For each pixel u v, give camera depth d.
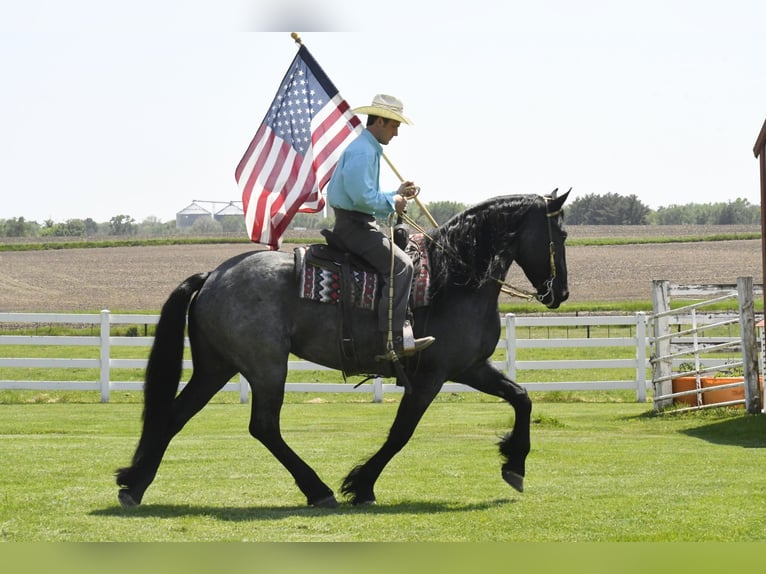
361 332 11.34
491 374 12.20
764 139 20.81
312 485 11.22
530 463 14.66
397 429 11.52
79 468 13.87
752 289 22.03
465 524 10.16
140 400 27.81
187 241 115.75
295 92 13.51
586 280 84.19
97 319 27.70
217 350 11.39
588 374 34.50
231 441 17.48
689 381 24.11
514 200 12.16
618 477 13.25
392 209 11.40
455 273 11.76
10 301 78.44
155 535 9.58
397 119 11.33
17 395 28.64
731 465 14.38
